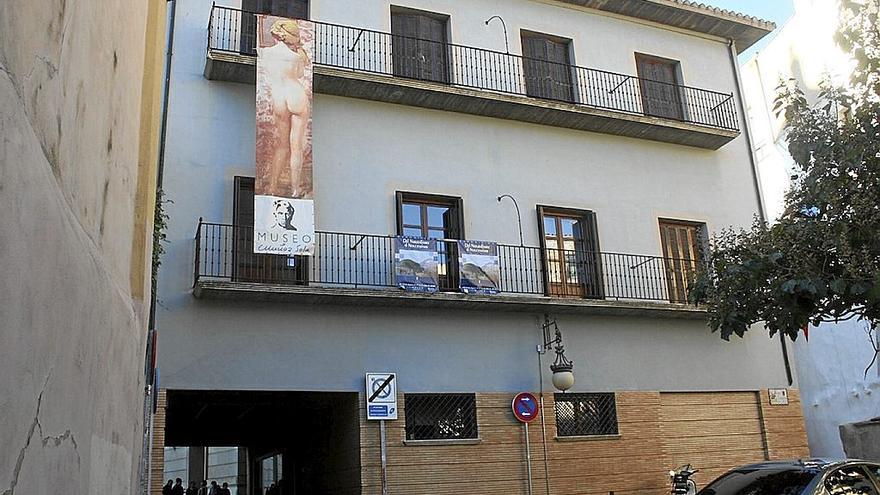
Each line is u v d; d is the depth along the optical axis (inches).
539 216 666.2
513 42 703.7
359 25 647.8
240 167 581.3
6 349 74.0
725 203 758.5
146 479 416.8
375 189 615.5
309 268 571.8
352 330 577.9
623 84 740.7
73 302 106.4
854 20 426.9
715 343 705.6
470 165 655.1
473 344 612.1
